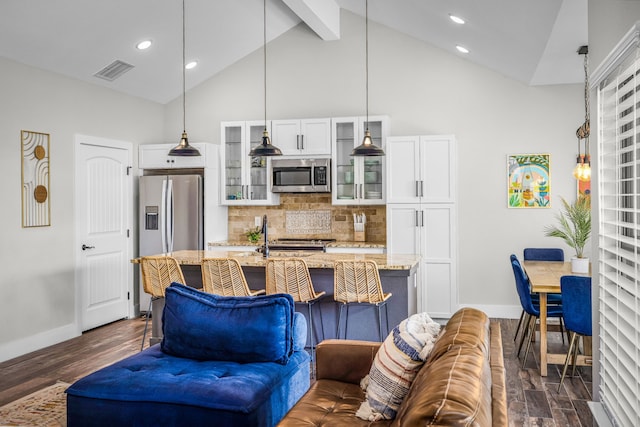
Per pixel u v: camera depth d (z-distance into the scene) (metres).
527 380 4.31
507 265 6.52
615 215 3.02
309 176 6.68
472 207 6.58
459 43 5.98
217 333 3.11
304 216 7.16
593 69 3.16
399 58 6.78
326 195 7.09
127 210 6.69
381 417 2.33
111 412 2.71
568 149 6.34
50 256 5.46
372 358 2.86
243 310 3.15
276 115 7.16
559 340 5.52
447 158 6.18
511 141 6.48
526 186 6.44
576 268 4.83
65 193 5.67
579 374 4.45
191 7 5.53
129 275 6.71
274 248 6.63
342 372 2.90
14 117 5.05
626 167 2.95
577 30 4.14
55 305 5.52
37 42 4.98
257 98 7.23
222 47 6.74
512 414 3.62
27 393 4.05
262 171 6.94
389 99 6.81
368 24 6.88
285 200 7.21
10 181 5.00
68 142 5.72
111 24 5.24
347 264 4.23
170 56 6.34
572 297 3.99
